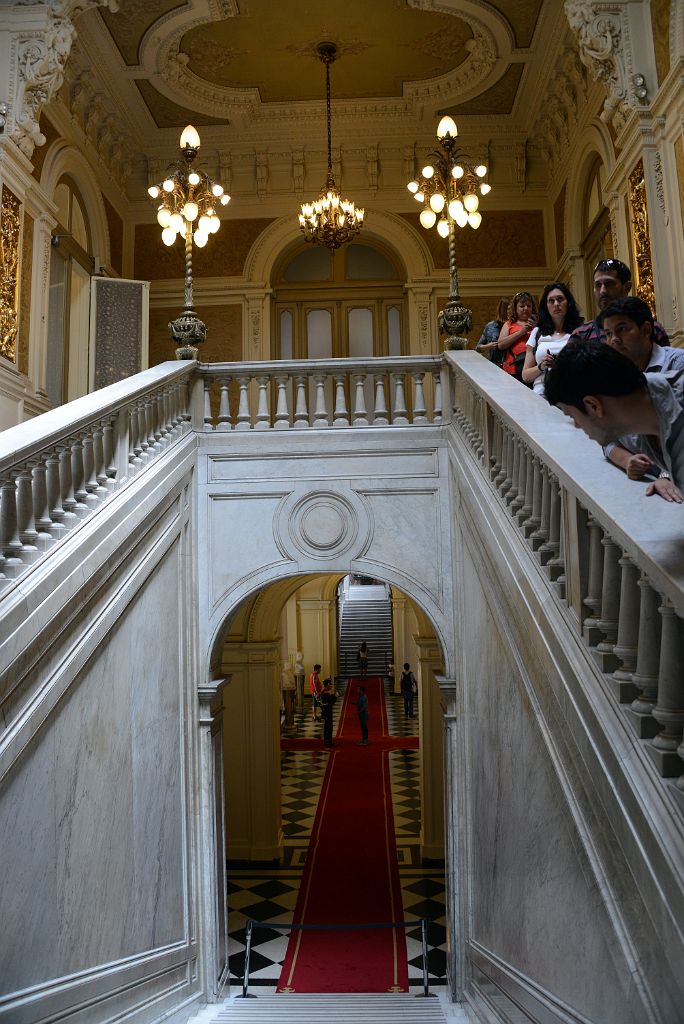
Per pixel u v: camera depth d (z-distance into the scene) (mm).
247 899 10492
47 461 4148
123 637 4977
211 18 10664
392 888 10680
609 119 8844
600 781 2629
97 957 4344
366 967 8453
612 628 2812
